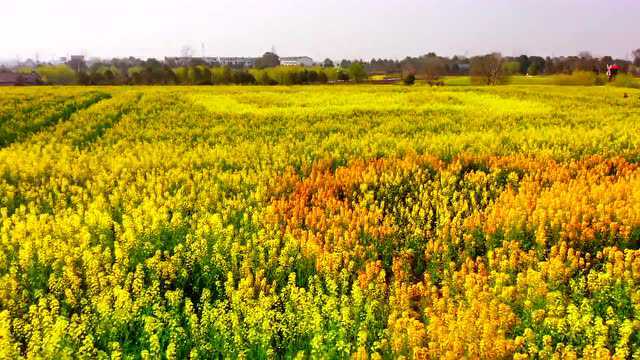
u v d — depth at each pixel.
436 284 7.74
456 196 11.75
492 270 7.13
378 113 29.69
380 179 12.52
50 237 7.92
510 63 140.75
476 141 17.91
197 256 7.78
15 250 8.12
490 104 35.19
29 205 10.70
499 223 8.93
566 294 6.79
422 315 6.40
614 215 9.09
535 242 8.44
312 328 5.68
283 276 7.52
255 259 7.96
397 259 8.06
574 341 5.52
